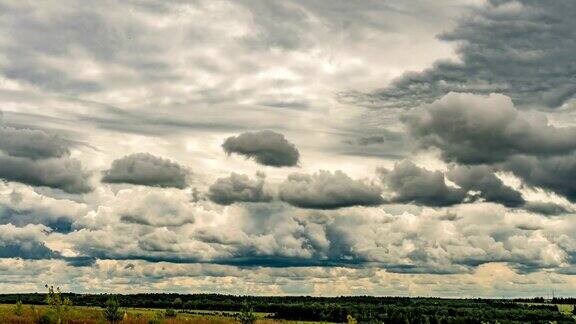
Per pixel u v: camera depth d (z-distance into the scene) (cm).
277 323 12694
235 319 12125
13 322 8638
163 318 10606
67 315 9362
